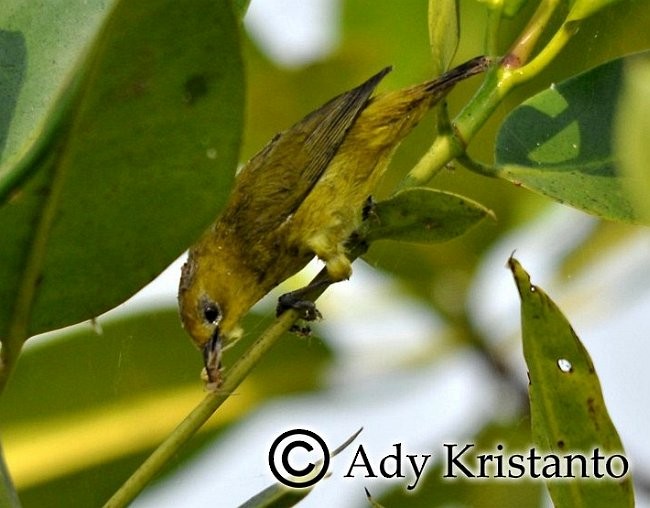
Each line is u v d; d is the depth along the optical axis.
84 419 7.00
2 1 4.50
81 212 3.85
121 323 7.40
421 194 5.14
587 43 7.58
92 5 4.44
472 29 8.40
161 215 3.94
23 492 6.74
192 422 4.35
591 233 8.41
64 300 4.06
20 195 3.70
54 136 3.47
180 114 3.68
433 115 8.46
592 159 5.71
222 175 3.85
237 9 5.20
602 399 4.86
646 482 7.38
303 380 7.66
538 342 4.87
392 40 8.56
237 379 4.83
